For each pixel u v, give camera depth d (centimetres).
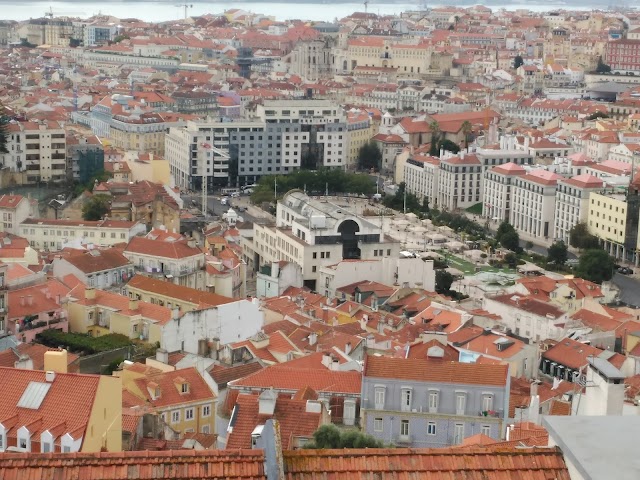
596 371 17825
